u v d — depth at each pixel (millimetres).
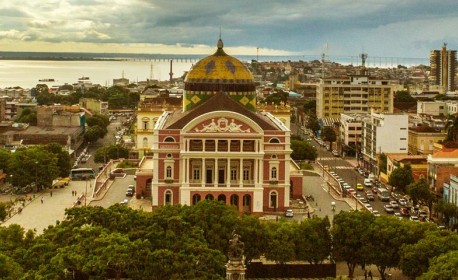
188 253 139750
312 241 163625
